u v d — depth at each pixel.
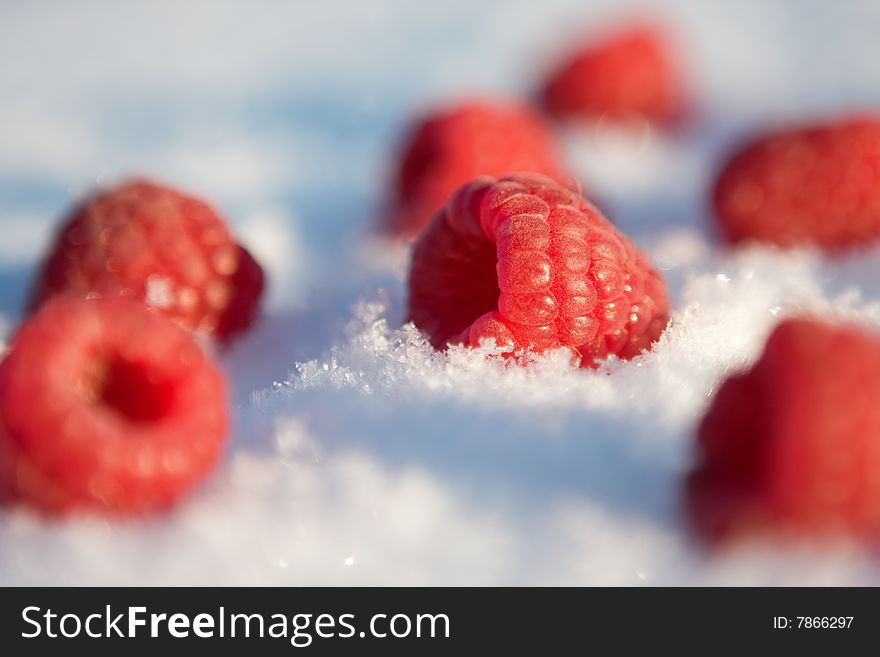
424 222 0.24
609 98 0.28
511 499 0.19
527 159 0.24
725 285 0.22
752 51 0.30
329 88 0.30
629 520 0.19
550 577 0.18
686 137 0.28
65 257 0.22
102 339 0.19
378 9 0.34
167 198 0.22
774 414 0.18
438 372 0.20
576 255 0.20
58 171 0.27
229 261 0.22
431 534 0.19
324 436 0.19
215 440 0.19
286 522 0.19
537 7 0.34
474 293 0.20
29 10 0.34
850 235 0.23
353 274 0.23
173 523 0.19
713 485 0.18
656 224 0.25
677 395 0.20
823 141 0.23
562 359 0.20
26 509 0.19
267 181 0.27
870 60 0.29
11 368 0.18
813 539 0.18
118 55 0.31
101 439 0.18
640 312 0.20
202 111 0.29
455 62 0.31
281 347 0.22
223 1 0.35
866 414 0.18
